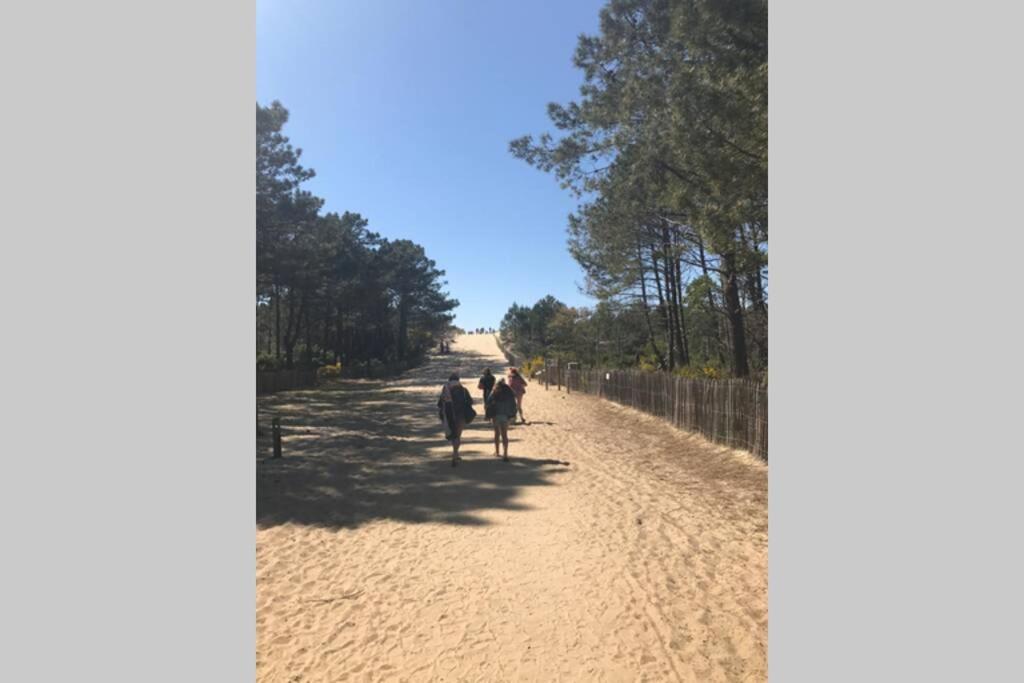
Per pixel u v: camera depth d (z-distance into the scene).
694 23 8.72
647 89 11.98
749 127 8.78
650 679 3.83
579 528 7.11
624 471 10.60
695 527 7.02
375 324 73.38
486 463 11.52
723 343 35.41
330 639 4.55
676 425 15.92
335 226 36.72
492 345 112.25
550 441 14.45
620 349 42.59
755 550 6.14
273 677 3.99
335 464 11.91
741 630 4.40
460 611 4.96
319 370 46.88
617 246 19.83
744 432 11.52
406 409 24.92
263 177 26.50
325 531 7.45
